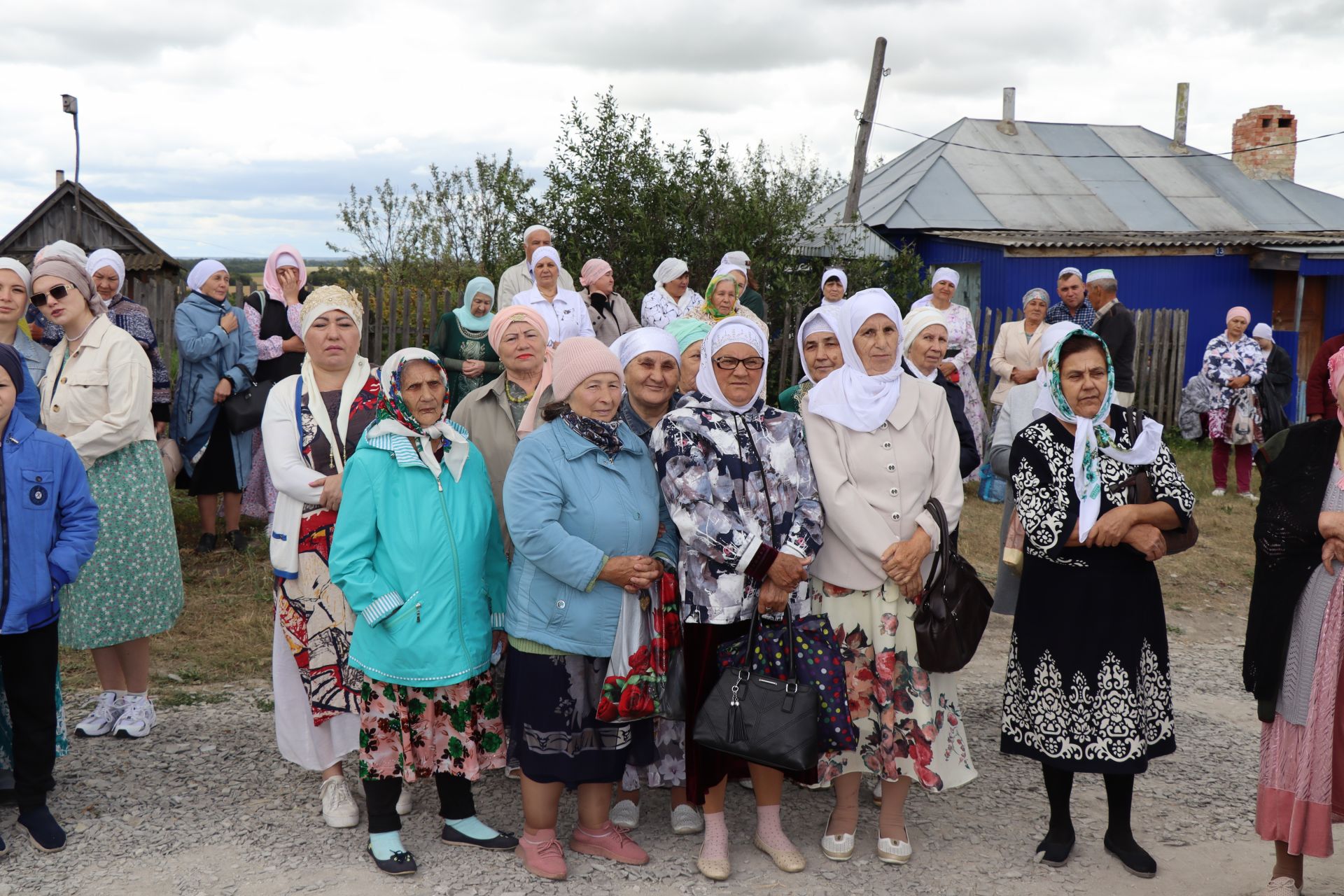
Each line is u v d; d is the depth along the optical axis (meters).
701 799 3.72
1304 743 3.44
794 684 3.56
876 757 3.84
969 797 4.46
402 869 3.63
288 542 3.99
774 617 3.71
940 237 16.39
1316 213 20.03
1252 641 3.58
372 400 4.18
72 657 5.75
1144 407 14.77
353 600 3.61
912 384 4.02
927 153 20.41
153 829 3.94
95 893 3.48
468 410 4.43
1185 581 8.24
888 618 3.79
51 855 3.73
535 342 4.38
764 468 3.78
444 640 3.58
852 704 3.87
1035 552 3.75
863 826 4.17
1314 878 3.78
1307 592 3.46
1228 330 10.81
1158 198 19.58
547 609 3.60
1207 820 4.27
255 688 5.46
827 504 3.81
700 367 3.93
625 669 3.56
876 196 19.09
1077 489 3.66
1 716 4.07
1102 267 16.34
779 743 3.45
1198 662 6.54
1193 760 4.93
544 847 3.68
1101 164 20.50
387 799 3.68
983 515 9.74
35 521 3.75
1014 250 15.68
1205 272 16.88
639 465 3.81
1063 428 3.78
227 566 7.38
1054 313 10.13
